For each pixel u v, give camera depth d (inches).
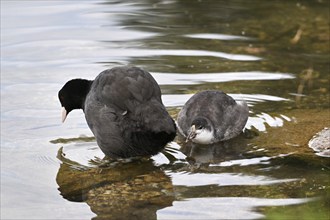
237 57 653.3
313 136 503.8
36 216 400.5
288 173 450.6
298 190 423.8
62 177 452.8
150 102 451.8
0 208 410.6
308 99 568.4
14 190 434.0
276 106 557.9
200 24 745.6
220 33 717.9
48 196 426.6
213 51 668.1
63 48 675.4
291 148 490.0
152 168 469.4
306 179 440.5
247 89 585.9
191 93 577.6
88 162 476.7
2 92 579.2
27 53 661.9
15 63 638.5
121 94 456.1
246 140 512.1
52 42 689.0
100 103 465.7
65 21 749.3
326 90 583.8
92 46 681.0
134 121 447.5
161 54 660.1
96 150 495.5
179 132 534.0
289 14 776.9
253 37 706.8
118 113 455.5
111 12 784.3
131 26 738.2
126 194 428.1
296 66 633.6
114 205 413.1
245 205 404.8
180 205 409.4
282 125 526.6
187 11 791.7
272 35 712.4
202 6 810.2
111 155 472.7
